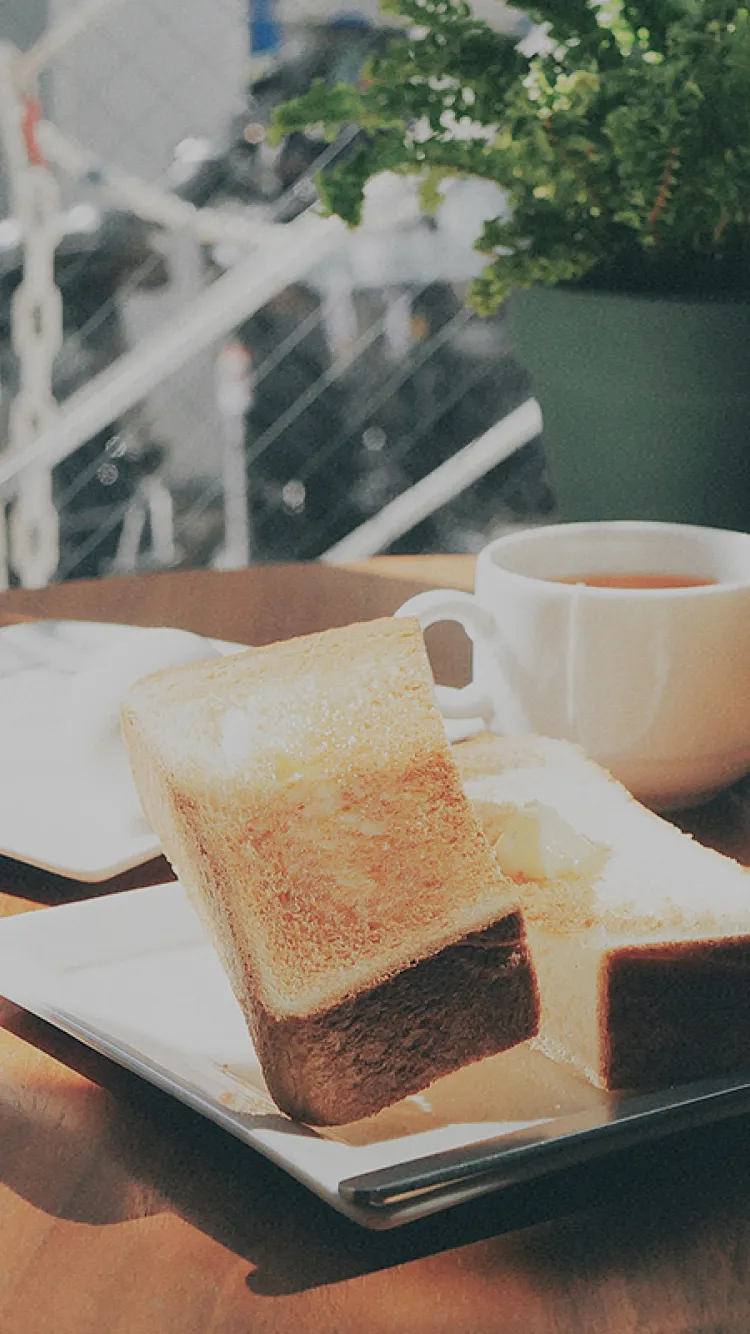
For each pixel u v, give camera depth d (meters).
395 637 0.49
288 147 1.61
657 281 0.73
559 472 0.76
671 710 0.56
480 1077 0.42
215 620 0.78
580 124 0.70
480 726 0.62
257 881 0.41
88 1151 0.40
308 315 1.72
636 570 0.62
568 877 0.46
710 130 0.68
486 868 0.42
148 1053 0.42
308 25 1.60
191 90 1.63
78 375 1.71
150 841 0.55
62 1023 0.44
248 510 1.80
